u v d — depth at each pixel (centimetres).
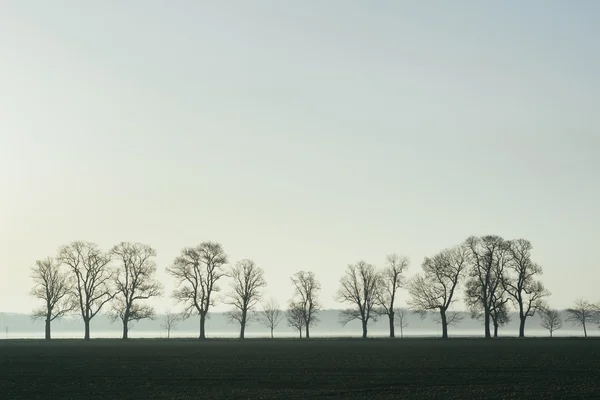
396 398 4278
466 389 4662
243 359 7281
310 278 15300
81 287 12838
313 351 8812
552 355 7519
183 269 13075
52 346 10425
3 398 4397
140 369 6119
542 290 12962
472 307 13162
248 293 13788
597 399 4188
